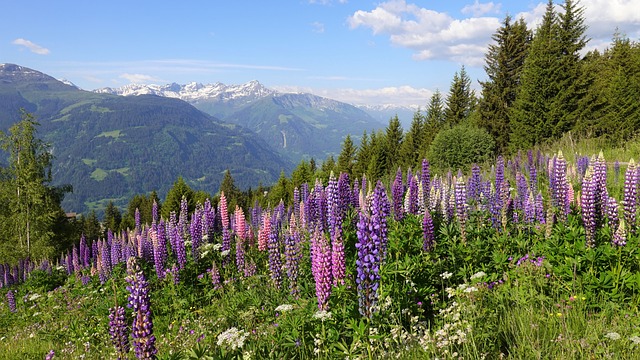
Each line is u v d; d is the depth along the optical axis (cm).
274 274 964
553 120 3672
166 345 887
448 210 1147
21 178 4622
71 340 1151
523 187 1331
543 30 3994
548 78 3728
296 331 608
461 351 508
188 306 1146
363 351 528
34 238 4766
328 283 614
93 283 1762
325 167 6197
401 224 1044
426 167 1312
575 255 702
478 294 648
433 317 682
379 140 6216
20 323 1600
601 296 620
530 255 781
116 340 707
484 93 4769
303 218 1361
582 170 1644
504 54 4662
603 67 4691
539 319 567
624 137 3141
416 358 509
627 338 488
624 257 671
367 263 558
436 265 812
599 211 832
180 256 1344
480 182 1383
